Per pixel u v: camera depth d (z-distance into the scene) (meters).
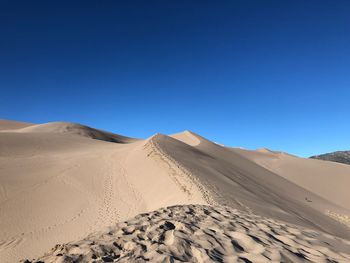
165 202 13.09
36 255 10.58
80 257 4.56
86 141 42.97
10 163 25.39
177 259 4.30
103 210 14.58
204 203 11.17
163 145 25.28
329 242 5.95
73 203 16.14
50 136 42.41
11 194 17.98
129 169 20.72
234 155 40.22
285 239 5.56
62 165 24.47
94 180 19.66
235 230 5.91
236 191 15.36
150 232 5.68
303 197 28.20
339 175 42.66
